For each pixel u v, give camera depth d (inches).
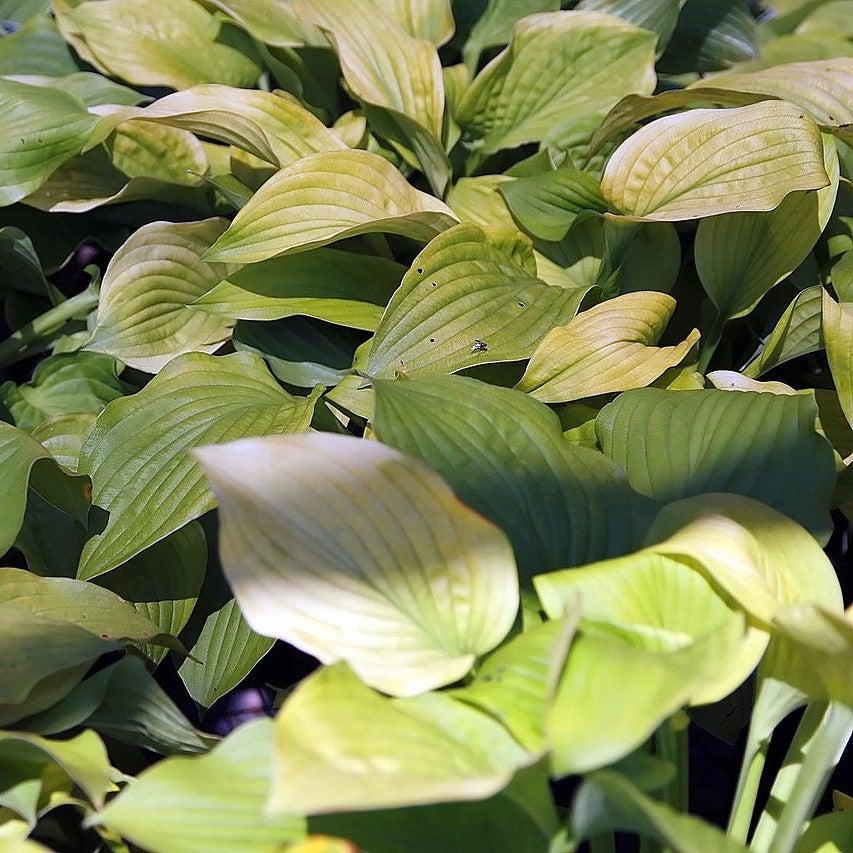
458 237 56.6
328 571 43.9
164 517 51.8
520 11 69.2
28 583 50.8
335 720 40.6
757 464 49.9
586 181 58.6
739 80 61.7
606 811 39.6
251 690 60.6
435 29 66.8
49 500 53.3
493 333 55.3
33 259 61.8
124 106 60.6
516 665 42.4
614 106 60.3
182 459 52.9
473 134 65.7
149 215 65.6
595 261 60.6
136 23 65.1
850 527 62.5
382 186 58.6
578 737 39.5
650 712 39.4
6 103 60.3
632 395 52.0
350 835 41.9
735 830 45.3
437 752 40.7
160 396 54.6
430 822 42.4
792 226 58.3
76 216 65.5
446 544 44.3
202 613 54.8
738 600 42.8
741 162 56.8
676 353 54.9
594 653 41.3
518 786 40.6
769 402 51.2
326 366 59.1
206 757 42.6
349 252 59.9
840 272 57.8
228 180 62.6
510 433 49.4
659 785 41.4
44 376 61.5
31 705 47.4
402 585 44.2
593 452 49.4
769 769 58.7
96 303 63.3
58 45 68.2
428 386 50.1
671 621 43.3
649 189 58.2
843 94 60.9
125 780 46.9
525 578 46.9
